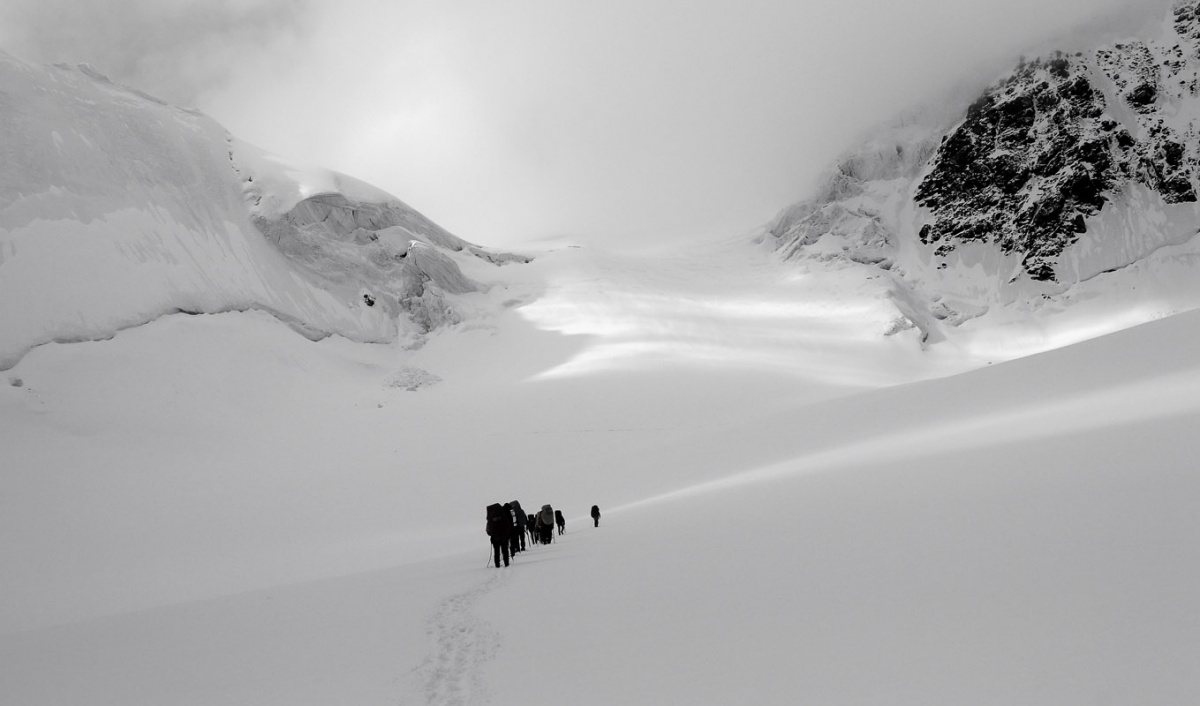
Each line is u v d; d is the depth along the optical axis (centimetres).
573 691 652
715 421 8050
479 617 1076
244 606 1531
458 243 16038
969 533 862
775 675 575
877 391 4084
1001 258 16375
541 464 6456
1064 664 470
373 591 1537
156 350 8838
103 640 1272
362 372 10881
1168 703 392
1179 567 577
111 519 5456
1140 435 1226
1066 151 17212
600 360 11094
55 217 9175
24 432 7075
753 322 13188
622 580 1130
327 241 13012
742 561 1035
